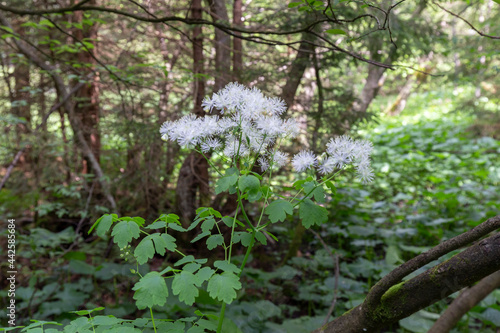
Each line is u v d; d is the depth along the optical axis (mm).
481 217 4426
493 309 2934
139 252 989
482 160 7363
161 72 3848
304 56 3607
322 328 1312
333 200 4930
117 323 1106
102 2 4031
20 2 4133
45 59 4309
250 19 3883
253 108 1136
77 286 3373
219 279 942
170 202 4352
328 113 3854
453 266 1017
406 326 2840
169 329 1104
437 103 14836
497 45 3936
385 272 3486
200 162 3924
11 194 4453
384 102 15305
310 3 1560
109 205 4129
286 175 3893
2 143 4488
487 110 9188
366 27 3775
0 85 5141
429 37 4289
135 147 3816
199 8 3486
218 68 3596
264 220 4031
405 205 5871
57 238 3906
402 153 8234
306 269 4121
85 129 4184
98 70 3318
